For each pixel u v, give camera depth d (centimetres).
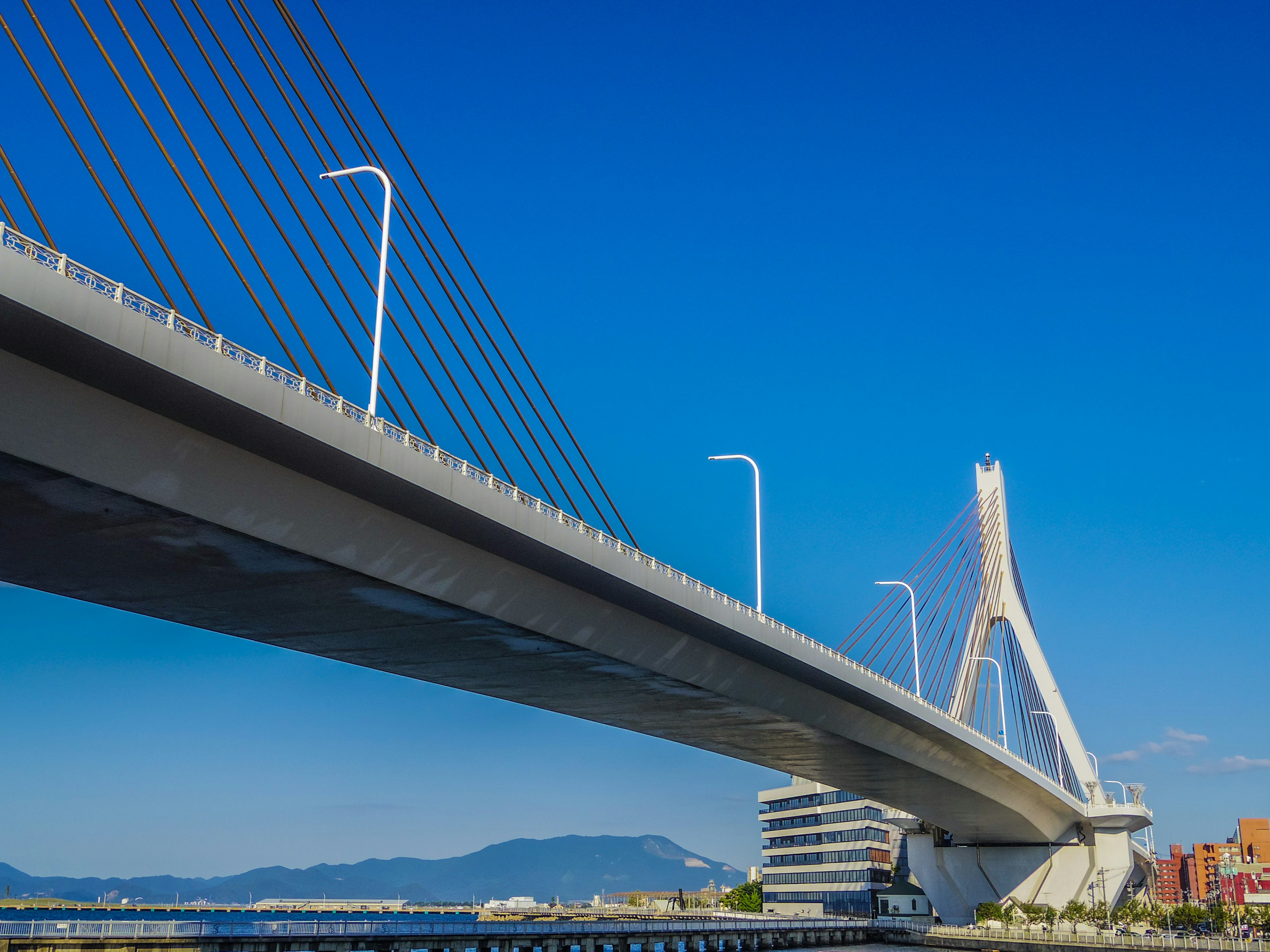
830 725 7225
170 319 3111
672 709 6694
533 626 4831
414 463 3844
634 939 8981
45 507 3359
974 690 10769
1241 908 14462
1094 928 10356
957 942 10406
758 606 6825
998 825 11419
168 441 3266
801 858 15125
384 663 5500
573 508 5778
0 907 18162
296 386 3500
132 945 5712
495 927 7944
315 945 6525
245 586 4162
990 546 11962
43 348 2848
